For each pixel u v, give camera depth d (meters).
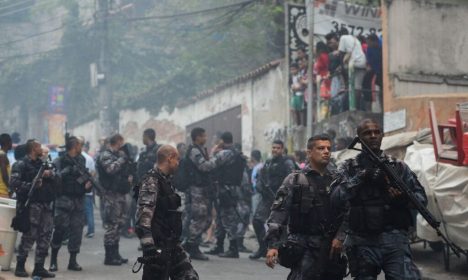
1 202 16.05
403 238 8.98
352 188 8.99
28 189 15.21
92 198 24.03
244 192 21.50
